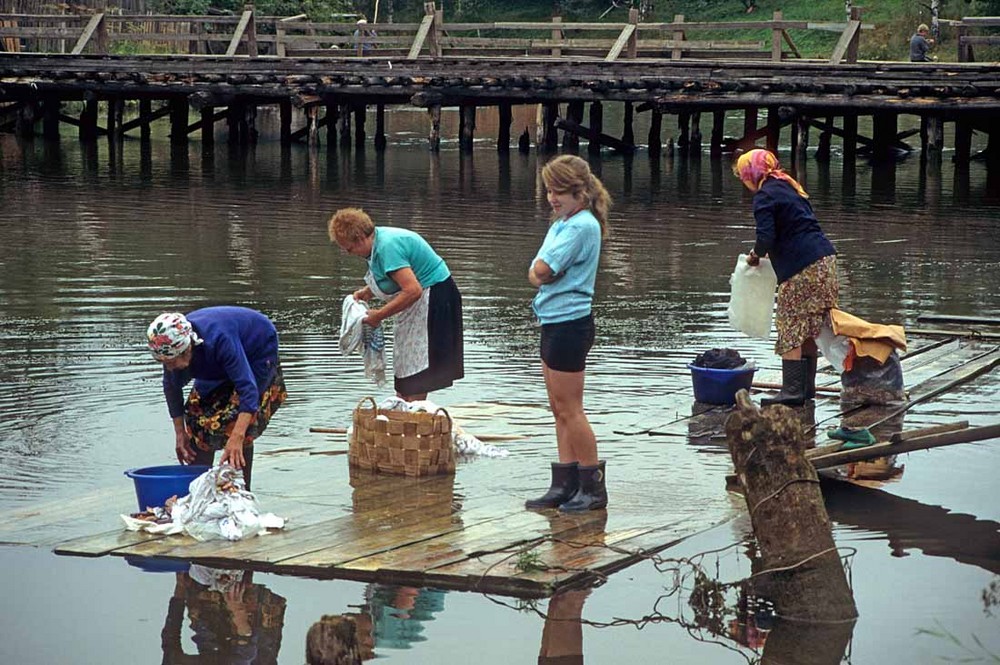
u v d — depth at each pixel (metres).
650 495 9.44
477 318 16.62
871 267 20.84
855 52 37.69
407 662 6.76
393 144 47.41
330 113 45.62
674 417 11.77
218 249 22.25
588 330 8.91
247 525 8.53
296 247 22.59
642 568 8.05
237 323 8.91
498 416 11.88
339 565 7.96
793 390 11.76
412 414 9.93
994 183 34.09
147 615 7.39
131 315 16.53
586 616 7.38
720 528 8.75
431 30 42.78
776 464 7.64
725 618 7.41
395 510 9.10
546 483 9.80
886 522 8.89
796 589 7.50
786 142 49.09
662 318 16.72
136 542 8.47
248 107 45.31
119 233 24.03
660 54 50.09
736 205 29.69
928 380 12.52
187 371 8.86
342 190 31.91
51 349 14.56
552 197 8.85
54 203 28.42
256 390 8.79
